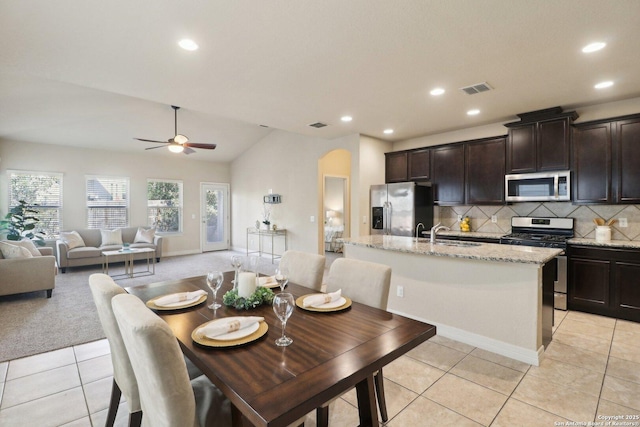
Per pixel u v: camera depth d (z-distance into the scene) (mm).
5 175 6043
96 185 7086
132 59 2645
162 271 6137
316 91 3400
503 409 2014
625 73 2959
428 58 2656
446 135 5305
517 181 4324
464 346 2885
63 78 3031
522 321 2615
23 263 4141
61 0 1883
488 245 3363
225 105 3865
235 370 1133
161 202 8031
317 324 1564
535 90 3387
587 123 3762
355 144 5469
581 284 3670
